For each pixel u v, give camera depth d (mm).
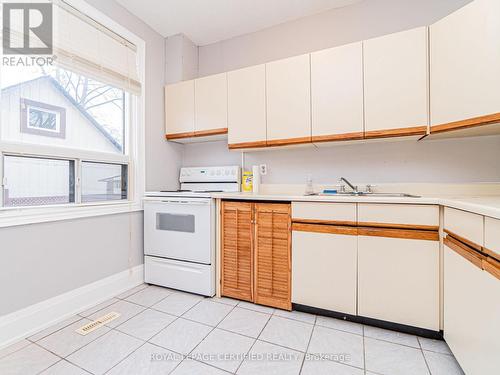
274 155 2416
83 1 1789
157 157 2467
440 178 1866
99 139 2000
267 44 2482
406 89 1650
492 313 892
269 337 1453
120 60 2080
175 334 1482
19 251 1455
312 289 1665
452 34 1482
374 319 1523
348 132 1807
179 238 2055
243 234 1881
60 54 1645
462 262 1133
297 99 1967
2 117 1427
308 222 1672
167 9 2176
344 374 1172
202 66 2783
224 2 2107
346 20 2180
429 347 1351
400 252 1444
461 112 1443
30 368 1208
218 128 2287
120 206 2072
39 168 1608
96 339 1436
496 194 1710
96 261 1892
